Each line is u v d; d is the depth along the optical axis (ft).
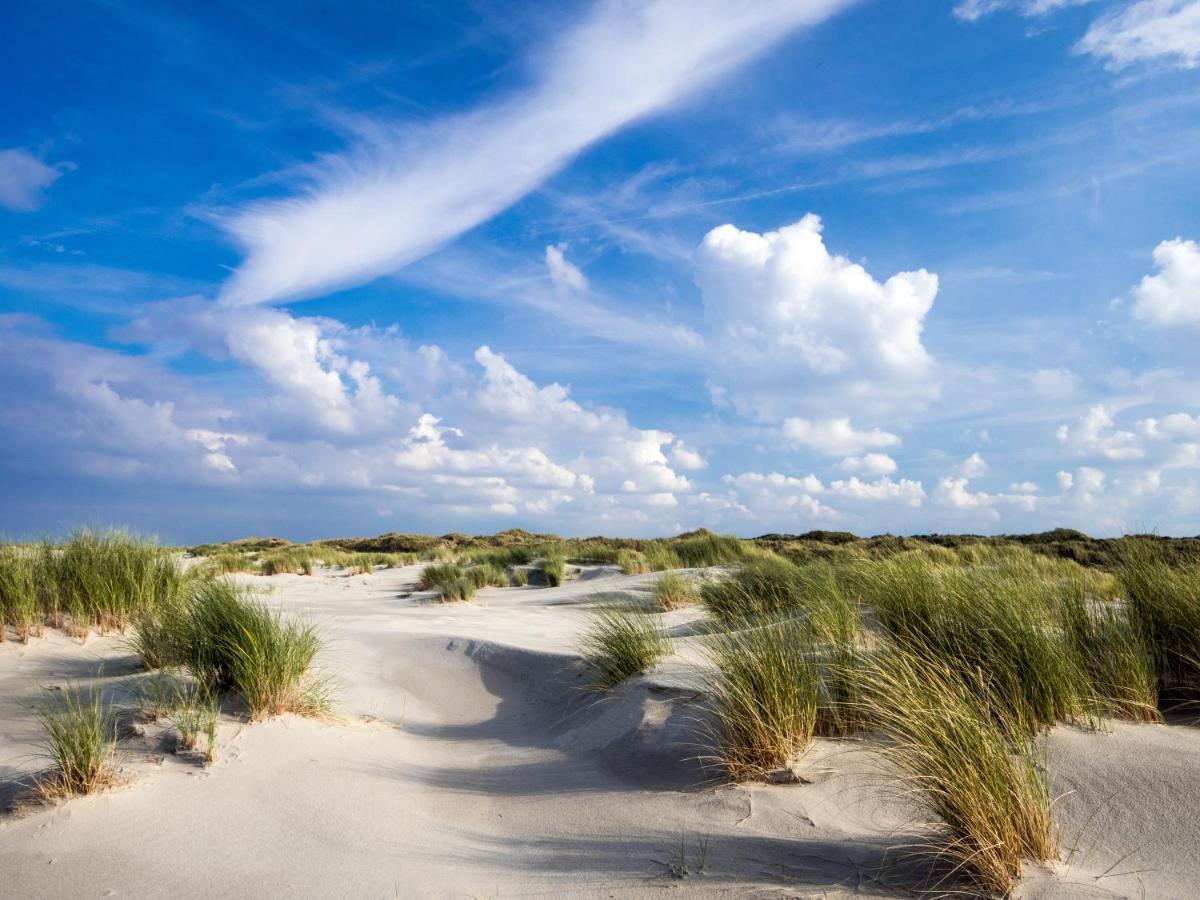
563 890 10.05
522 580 59.31
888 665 15.20
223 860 10.76
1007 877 9.04
